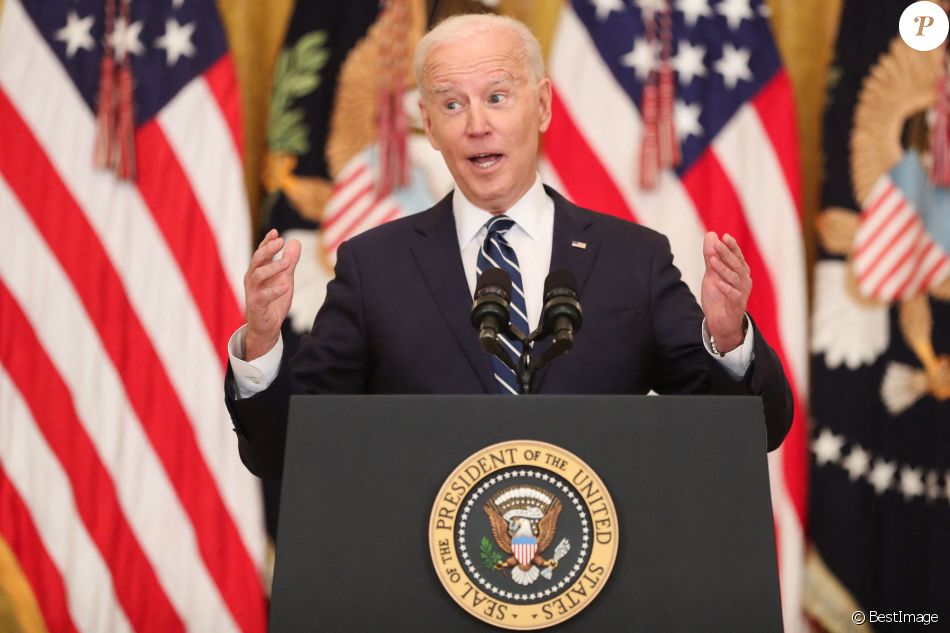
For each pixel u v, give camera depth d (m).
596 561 6.06
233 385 8.19
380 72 16.97
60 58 16.67
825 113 17.53
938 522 16.91
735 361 8.02
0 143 16.41
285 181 16.86
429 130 10.15
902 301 17.19
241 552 16.22
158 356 16.31
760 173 17.16
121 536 16.09
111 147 16.39
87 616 15.96
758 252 16.97
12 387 16.09
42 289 16.27
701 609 6.01
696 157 17.11
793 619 16.53
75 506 16.05
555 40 17.20
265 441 8.25
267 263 7.63
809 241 17.72
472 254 9.79
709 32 17.38
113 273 16.38
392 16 17.06
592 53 17.19
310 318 16.67
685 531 6.12
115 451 16.20
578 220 9.87
